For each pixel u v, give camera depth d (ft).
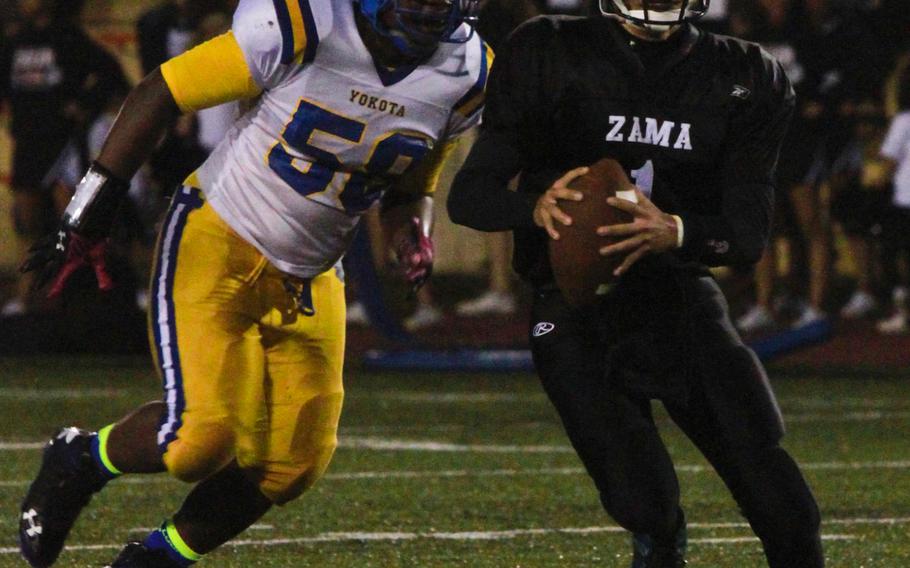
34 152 104.73
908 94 105.40
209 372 33.12
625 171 33.99
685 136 33.88
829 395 80.89
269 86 33.40
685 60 34.09
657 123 33.81
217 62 32.71
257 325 34.30
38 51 104.12
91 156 106.73
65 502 34.09
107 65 104.99
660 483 32.27
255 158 33.96
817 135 101.45
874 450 62.90
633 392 33.47
